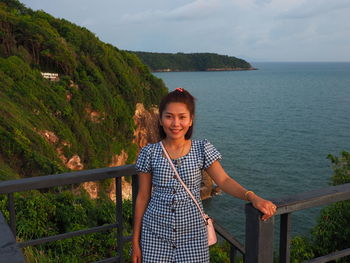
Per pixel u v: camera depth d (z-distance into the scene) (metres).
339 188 2.08
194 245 2.27
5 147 27.44
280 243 1.99
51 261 4.30
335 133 53.66
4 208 7.80
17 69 37.66
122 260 3.04
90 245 7.52
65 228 8.61
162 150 2.30
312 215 25.70
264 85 158.38
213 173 2.29
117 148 45.88
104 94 45.97
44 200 8.60
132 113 51.62
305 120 65.31
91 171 2.66
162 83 65.19
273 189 33.00
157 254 2.27
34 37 45.59
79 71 47.81
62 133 36.44
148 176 2.37
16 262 1.11
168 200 2.24
